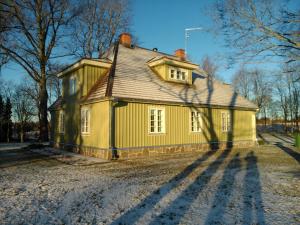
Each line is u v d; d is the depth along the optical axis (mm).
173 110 15852
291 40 9094
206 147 17781
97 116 14016
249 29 9430
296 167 10891
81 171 9945
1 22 20312
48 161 12883
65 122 18578
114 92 13180
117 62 16000
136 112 13953
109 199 6199
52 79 37406
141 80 15508
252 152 16906
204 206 5703
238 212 5316
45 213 5254
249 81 48094
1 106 41094
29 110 43594
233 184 7750
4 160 13414
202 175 9117
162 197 6383
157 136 14820
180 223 4738
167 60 16781
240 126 20906
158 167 10828
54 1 22266
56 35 23891
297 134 21203
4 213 5246
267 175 9117
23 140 42938
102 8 31094
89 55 30688
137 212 5320
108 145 12820
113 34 32000
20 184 7754
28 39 22531
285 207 5605
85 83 15383
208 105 17797
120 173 9500
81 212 5312
